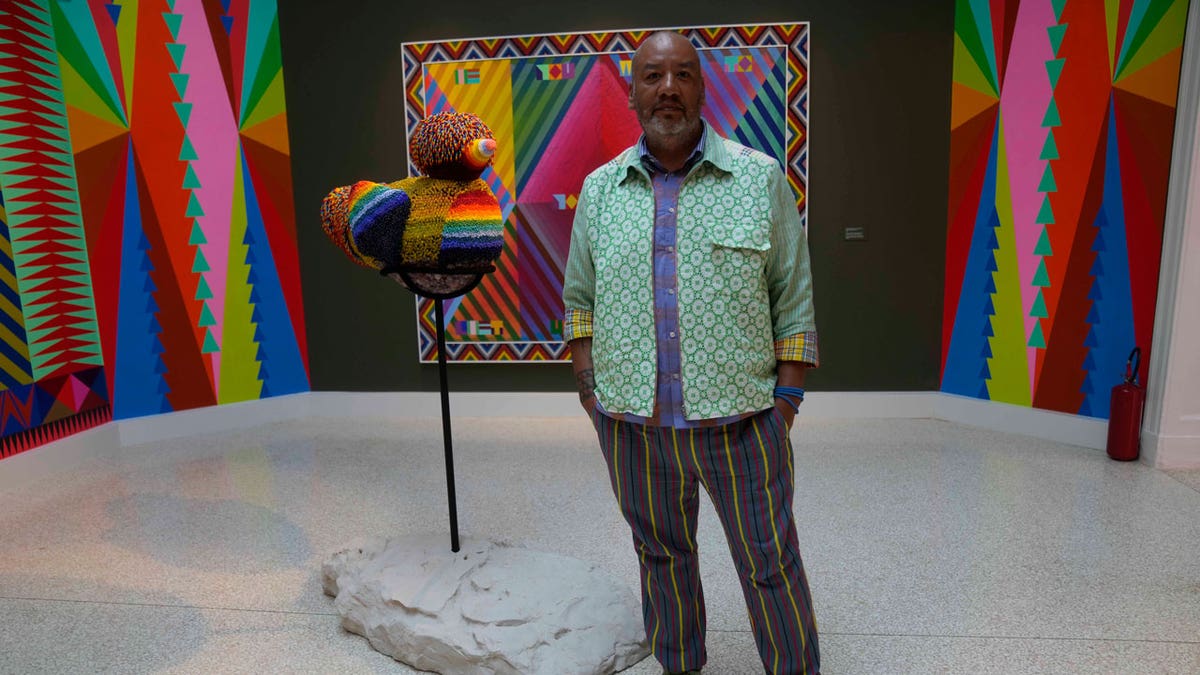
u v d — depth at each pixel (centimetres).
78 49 344
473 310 404
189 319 386
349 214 191
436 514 285
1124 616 205
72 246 350
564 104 383
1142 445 322
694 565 168
